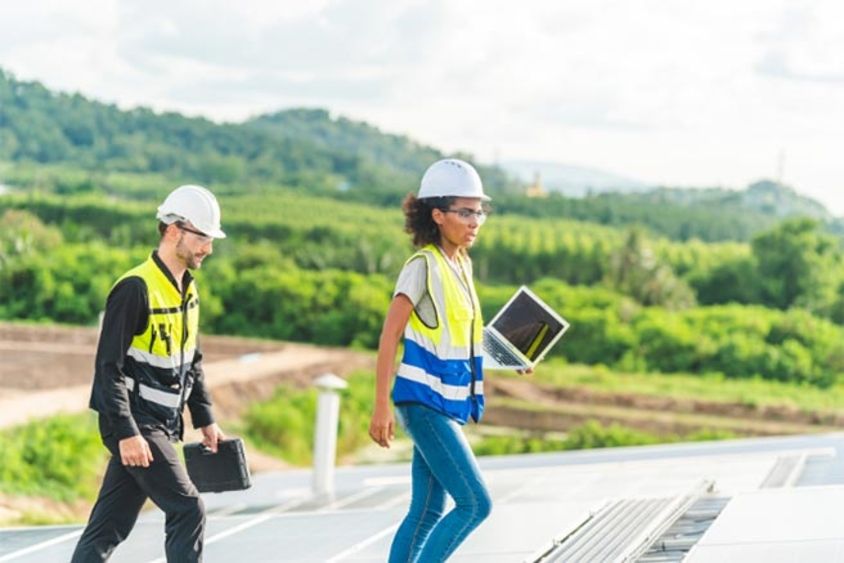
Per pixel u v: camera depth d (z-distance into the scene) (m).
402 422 8.16
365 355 80.19
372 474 22.80
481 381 8.23
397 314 8.04
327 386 19.48
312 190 114.62
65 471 43.12
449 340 8.08
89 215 91.50
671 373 80.75
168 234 8.48
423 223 8.23
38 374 64.38
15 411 49.75
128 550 11.52
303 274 84.44
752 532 9.37
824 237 93.31
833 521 9.67
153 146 129.00
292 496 19.56
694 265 95.06
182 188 8.52
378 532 11.79
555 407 74.81
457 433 8.05
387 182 138.62
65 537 12.24
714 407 77.81
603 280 93.75
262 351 81.44
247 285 83.62
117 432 8.27
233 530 12.34
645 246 95.06
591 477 17.67
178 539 8.43
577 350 81.19
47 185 117.75
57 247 83.38
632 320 83.44
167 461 8.41
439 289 8.07
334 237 95.00
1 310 80.19
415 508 8.32
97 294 80.50
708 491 12.38
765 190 136.88
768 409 77.56
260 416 63.69
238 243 92.50
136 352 8.42
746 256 94.31
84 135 127.81
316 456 19.61
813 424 77.44
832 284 92.75
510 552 9.92
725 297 93.75
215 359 80.50
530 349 8.62
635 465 19.02
